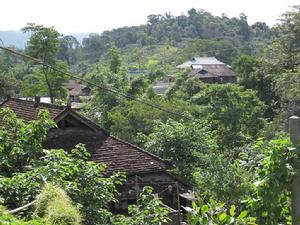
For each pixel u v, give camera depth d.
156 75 73.94
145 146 23.23
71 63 131.62
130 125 34.28
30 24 43.03
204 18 161.00
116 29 169.62
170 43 140.75
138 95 47.78
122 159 16.27
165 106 35.69
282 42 41.44
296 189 4.89
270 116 45.34
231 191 10.14
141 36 156.00
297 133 4.84
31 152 9.65
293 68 41.25
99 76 48.38
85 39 157.38
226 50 113.44
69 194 8.34
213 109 36.03
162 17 173.00
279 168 4.93
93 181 9.08
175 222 14.44
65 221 6.26
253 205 5.25
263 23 158.38
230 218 5.01
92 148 16.36
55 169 8.55
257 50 111.31
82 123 17.03
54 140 16.17
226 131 33.41
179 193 16.36
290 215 5.21
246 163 7.10
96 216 8.45
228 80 80.69
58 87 44.78
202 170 15.98
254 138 34.50
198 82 52.41
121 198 15.23
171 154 22.06
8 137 9.77
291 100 33.25
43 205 6.62
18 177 8.32
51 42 43.56
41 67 44.28
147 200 9.24
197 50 116.19
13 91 54.38
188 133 22.42
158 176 16.53
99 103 43.00
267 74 44.12
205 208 5.08
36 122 10.17
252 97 39.69
